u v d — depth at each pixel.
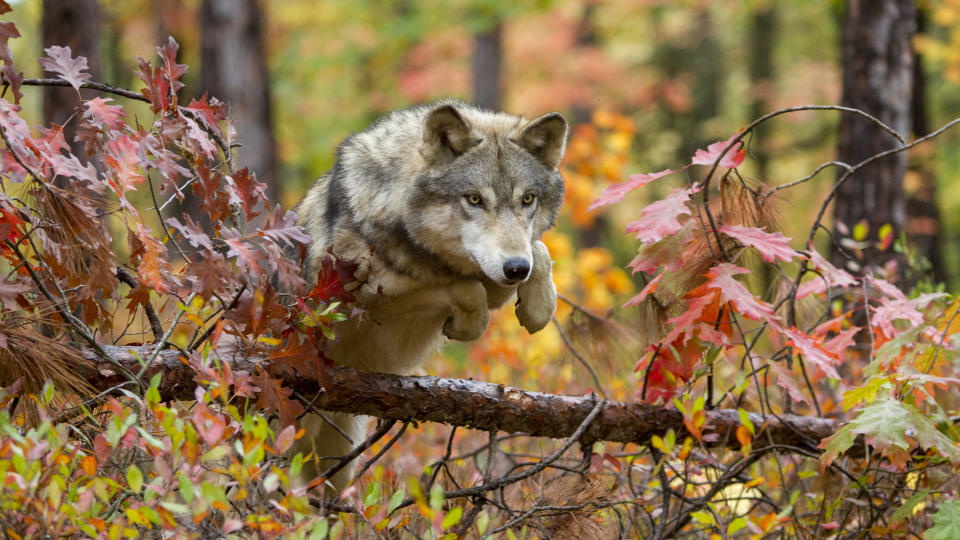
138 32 31.92
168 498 4.78
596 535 7.06
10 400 5.86
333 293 6.70
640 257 7.21
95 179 5.77
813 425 8.18
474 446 10.57
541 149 9.15
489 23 31.06
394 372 9.11
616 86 38.94
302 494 5.18
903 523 7.36
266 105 22.58
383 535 5.90
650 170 43.84
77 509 4.62
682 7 40.22
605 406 7.64
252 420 4.97
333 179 8.75
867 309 8.07
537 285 8.75
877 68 14.59
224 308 6.47
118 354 6.49
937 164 32.47
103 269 6.23
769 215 8.30
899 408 6.67
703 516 6.08
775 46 45.72
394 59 38.06
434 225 8.27
